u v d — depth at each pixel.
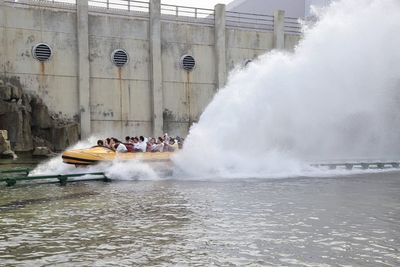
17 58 28.98
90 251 7.20
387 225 8.96
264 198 12.56
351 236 8.06
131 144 20.66
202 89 34.75
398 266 6.41
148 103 32.69
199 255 6.95
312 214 10.12
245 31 36.38
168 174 19.42
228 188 14.90
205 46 35.00
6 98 26.77
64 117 30.09
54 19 29.98
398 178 18.36
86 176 18.52
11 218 9.84
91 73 31.03
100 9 31.69
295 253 7.04
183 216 9.92
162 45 33.34
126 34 32.12
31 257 6.91
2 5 28.58
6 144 25.00
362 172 21.59
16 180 16.09
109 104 31.47
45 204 11.74
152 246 7.46
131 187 15.38
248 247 7.38
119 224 9.13
